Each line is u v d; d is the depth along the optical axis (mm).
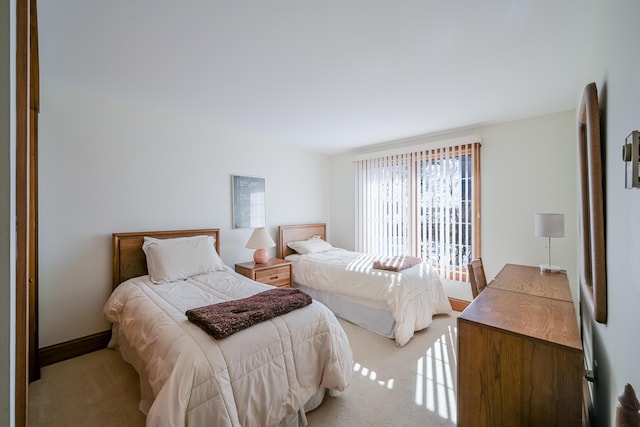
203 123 3213
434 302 3104
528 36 1607
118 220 2611
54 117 2271
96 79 2168
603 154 1190
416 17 1451
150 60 1890
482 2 1341
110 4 1358
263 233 3381
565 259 2812
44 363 2223
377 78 2133
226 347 1363
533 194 2988
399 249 3971
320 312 1821
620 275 941
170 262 2496
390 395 1891
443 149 3555
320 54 1806
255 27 1541
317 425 1619
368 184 4340
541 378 1096
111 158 2572
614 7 1010
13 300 557
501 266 3178
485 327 1224
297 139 3930
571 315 1339
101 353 2418
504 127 3158
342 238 4758
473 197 3309
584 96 1376
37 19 1351
